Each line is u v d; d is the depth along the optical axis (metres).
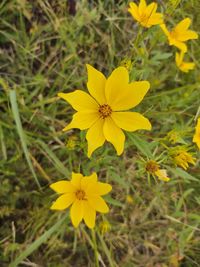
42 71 0.24
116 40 0.25
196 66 0.26
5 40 0.24
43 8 0.23
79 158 0.23
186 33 0.22
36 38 0.24
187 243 0.25
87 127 0.15
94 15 0.24
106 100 0.16
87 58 0.25
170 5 0.20
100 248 0.24
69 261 0.24
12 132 0.23
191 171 0.25
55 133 0.23
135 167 0.24
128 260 0.25
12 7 0.23
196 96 0.25
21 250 0.22
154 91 0.25
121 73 0.15
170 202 0.25
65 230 0.23
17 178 0.23
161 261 0.25
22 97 0.22
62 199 0.17
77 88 0.25
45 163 0.23
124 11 0.25
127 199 0.24
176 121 0.25
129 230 0.25
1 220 0.23
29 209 0.23
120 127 0.16
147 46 0.26
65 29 0.24
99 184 0.17
